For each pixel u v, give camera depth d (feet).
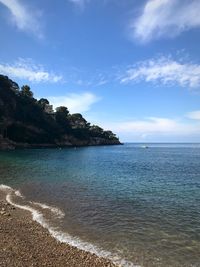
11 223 63.16
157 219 69.46
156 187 116.47
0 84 512.22
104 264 44.55
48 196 94.38
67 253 48.01
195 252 50.11
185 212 75.97
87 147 636.07
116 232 60.03
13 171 159.43
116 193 101.19
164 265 45.21
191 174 167.32
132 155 398.01
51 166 194.18
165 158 336.90
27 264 41.91
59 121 644.69
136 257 47.96
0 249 46.44
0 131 447.83
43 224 64.49
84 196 95.09
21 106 529.45
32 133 522.47
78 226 63.67
